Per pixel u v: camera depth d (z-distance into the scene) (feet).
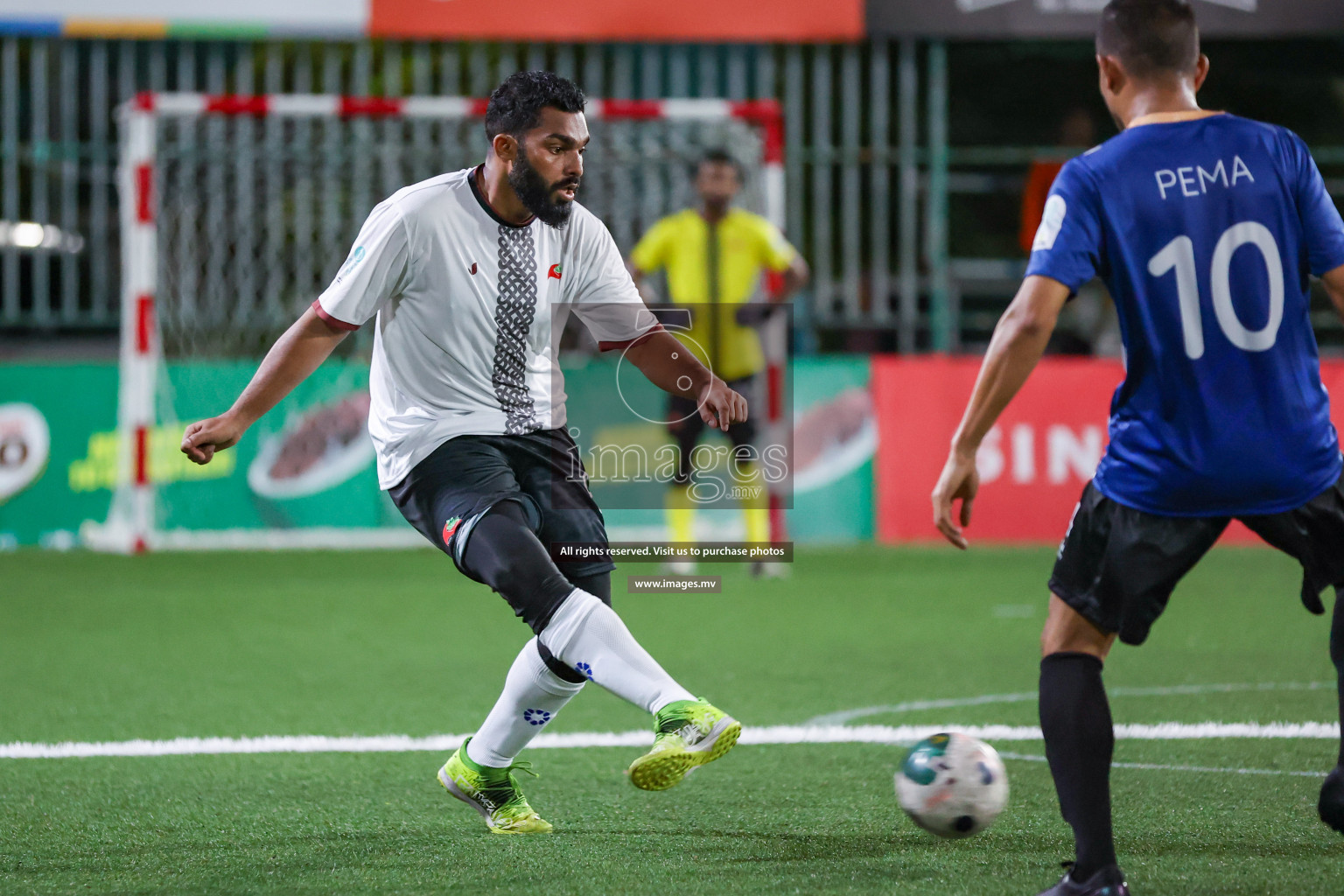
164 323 120.37
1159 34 31.76
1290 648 71.36
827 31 119.85
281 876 34.37
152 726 54.08
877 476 120.16
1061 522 119.34
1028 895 31.96
